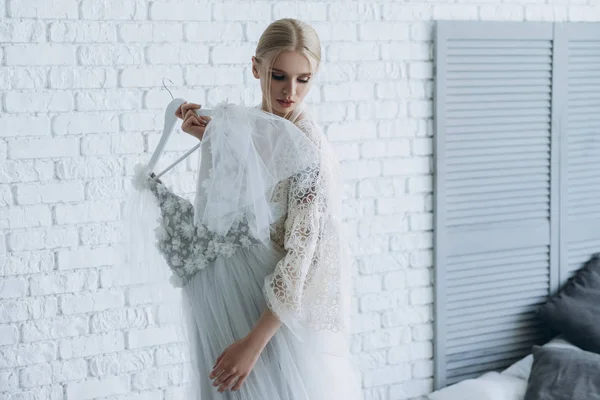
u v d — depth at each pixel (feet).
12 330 8.23
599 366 9.45
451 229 10.57
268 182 5.53
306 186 5.52
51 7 8.11
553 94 11.02
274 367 5.81
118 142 8.55
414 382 10.55
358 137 9.84
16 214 8.16
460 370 10.85
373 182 10.01
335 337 5.80
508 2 10.64
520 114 10.85
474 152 10.59
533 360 10.02
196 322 5.99
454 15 10.30
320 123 9.59
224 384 5.53
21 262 8.21
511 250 11.03
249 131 5.56
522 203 11.01
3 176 8.07
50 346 8.41
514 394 9.84
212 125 5.68
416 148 10.25
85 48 8.30
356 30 9.69
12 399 8.27
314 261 5.59
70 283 8.45
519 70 10.77
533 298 11.27
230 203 5.64
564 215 11.30
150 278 6.27
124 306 8.70
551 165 11.12
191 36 8.79
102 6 8.34
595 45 11.23
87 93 8.36
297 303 5.47
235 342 5.57
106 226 8.56
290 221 5.57
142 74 8.59
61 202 8.35
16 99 8.05
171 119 6.15
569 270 11.45
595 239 11.61
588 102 11.28
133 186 6.17
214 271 5.90
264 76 5.54
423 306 10.55
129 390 8.80
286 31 5.41
